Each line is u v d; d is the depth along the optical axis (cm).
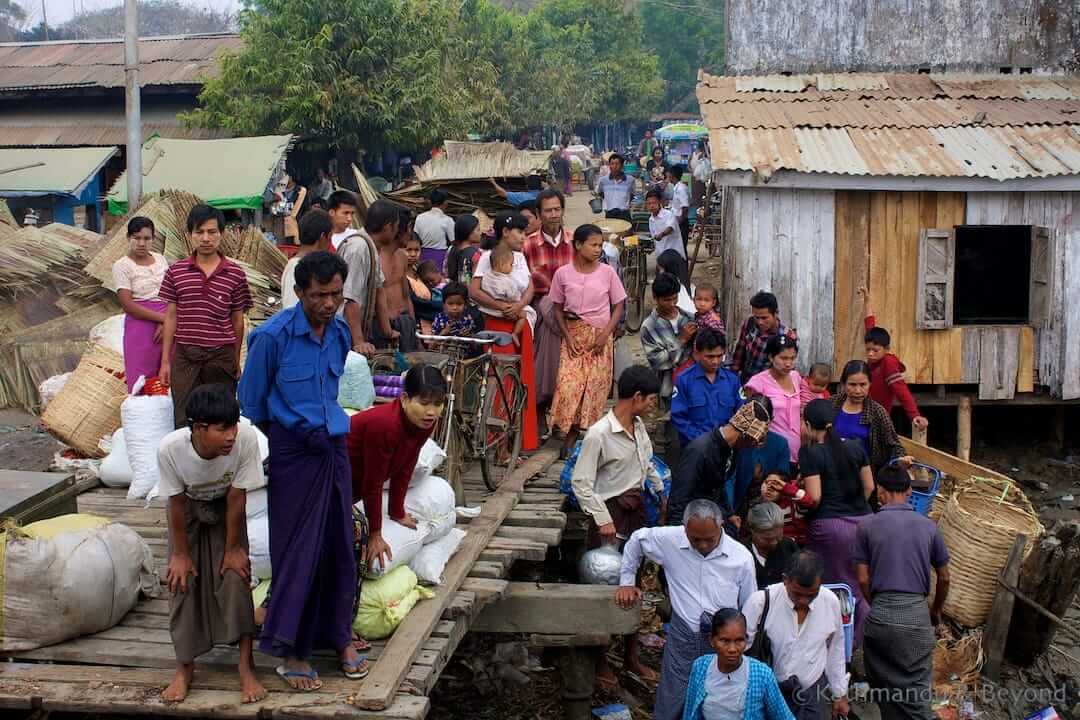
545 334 851
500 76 4438
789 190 1030
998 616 747
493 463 791
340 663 487
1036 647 768
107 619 520
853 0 1269
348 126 2391
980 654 741
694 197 2334
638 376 666
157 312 776
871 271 1038
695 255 1805
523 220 805
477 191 1858
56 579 499
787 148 1043
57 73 2497
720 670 535
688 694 547
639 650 762
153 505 700
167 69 2481
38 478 599
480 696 710
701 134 4375
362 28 2367
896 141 1062
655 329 856
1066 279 1026
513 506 709
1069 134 1065
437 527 562
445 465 667
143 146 1953
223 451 433
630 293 1462
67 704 457
